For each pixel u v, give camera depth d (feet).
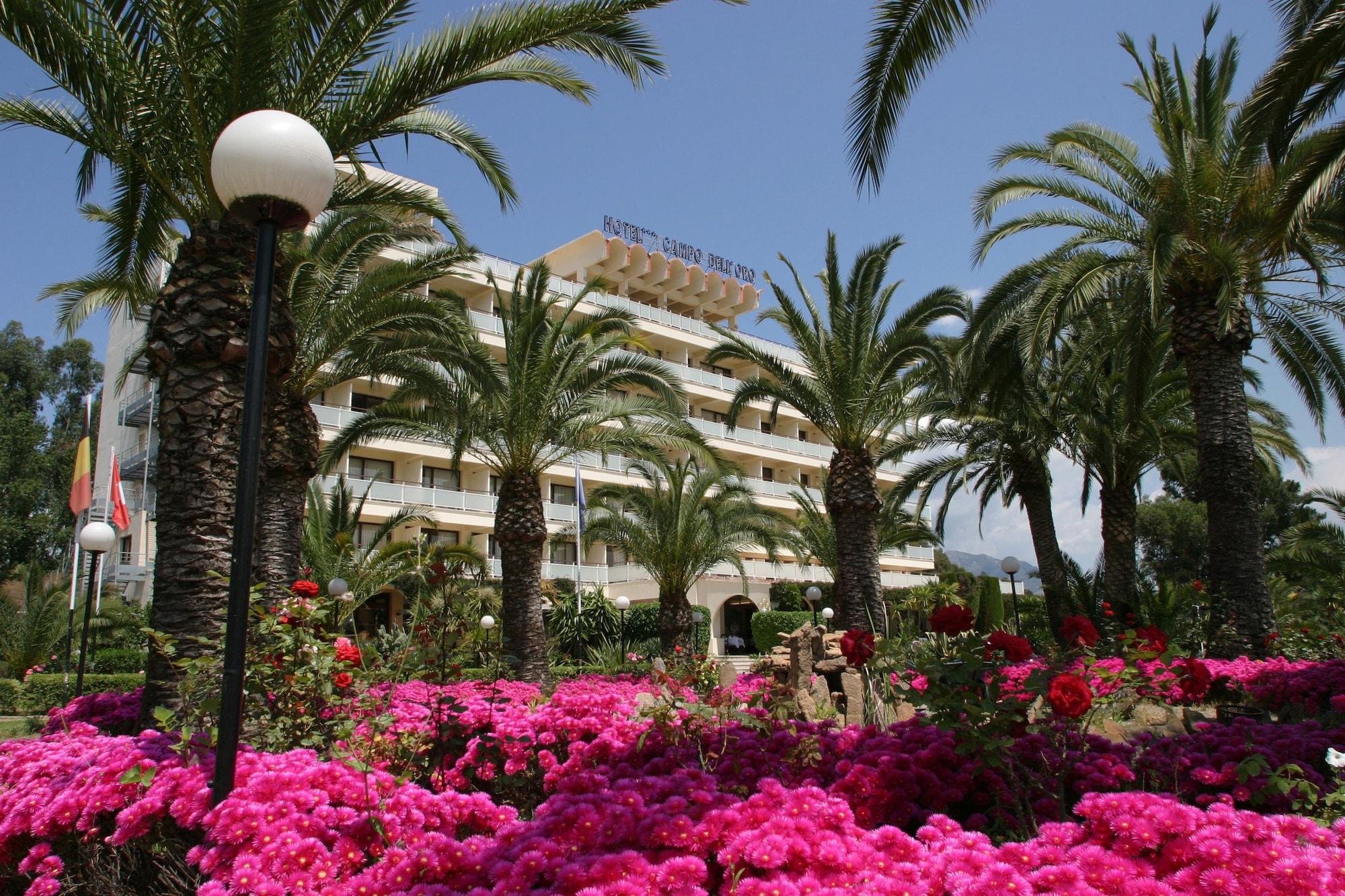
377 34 26.35
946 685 13.51
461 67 27.71
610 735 17.24
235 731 12.15
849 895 8.96
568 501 122.11
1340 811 12.69
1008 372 50.83
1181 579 131.85
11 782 15.67
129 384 112.06
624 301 132.36
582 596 97.91
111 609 81.00
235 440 24.12
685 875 9.43
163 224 32.14
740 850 9.81
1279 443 67.56
